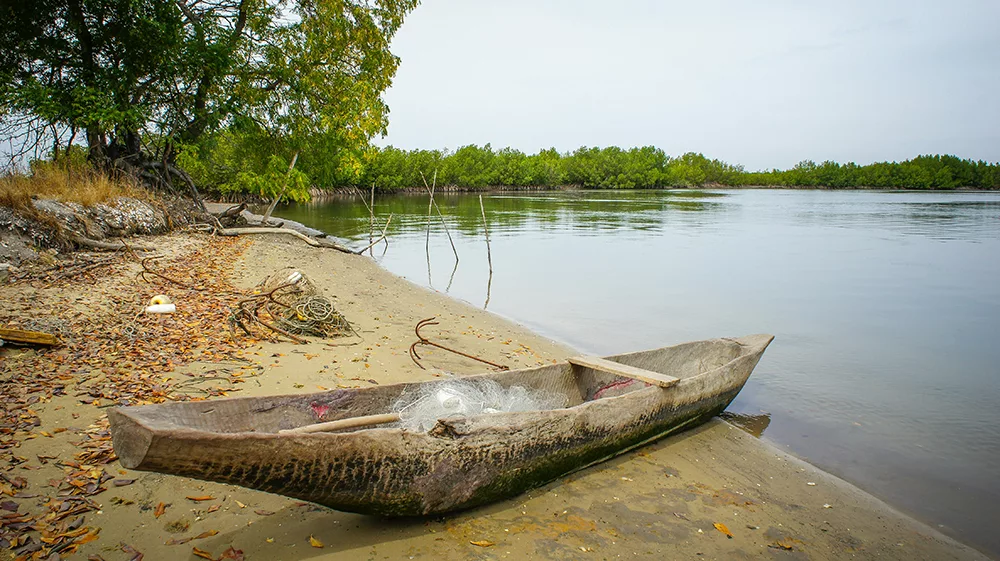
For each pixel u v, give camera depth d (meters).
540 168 109.69
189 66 17.41
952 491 5.01
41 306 7.58
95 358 6.07
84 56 16.53
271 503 3.99
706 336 10.01
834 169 149.00
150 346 6.66
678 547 3.97
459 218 34.72
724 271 16.66
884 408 6.81
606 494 4.59
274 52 19.88
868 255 19.86
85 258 10.95
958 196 90.00
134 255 11.62
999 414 6.64
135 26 16.36
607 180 123.62
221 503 3.92
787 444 5.85
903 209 48.91
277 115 21.16
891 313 11.67
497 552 3.73
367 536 3.77
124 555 3.33
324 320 7.98
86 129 16.05
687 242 23.56
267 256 14.97
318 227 28.00
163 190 18.89
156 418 3.43
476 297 12.99
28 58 16.03
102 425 4.67
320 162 23.14
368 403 4.76
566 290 13.91
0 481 3.83
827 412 6.68
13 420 4.61
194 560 3.36
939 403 6.98
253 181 20.48
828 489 4.94
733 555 3.94
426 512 3.90
